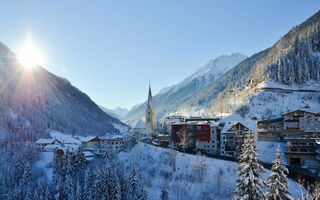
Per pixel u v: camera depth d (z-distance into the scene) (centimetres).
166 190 7419
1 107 19488
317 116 10431
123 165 10262
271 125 11125
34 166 10738
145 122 17588
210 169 8319
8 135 16112
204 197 7306
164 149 10825
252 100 17300
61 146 13562
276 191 3092
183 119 17125
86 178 8038
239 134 10381
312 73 18612
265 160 8925
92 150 13175
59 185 8212
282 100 16400
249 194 3153
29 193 7994
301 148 8225
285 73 18338
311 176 6900
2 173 10200
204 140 11294
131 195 7625
